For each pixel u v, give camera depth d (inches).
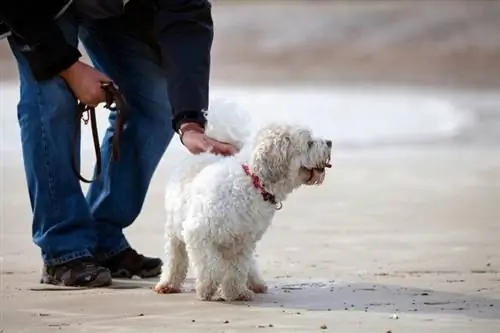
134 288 426.0
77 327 350.6
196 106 413.1
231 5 2218.3
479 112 1211.9
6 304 390.0
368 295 400.8
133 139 452.1
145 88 449.7
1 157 885.8
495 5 2074.3
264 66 1818.4
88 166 814.5
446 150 949.8
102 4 416.5
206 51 417.7
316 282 430.6
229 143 410.6
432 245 521.7
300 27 2043.6
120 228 458.9
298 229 572.1
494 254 495.5
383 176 792.9
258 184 385.7
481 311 369.4
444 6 2092.8
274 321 355.3
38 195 430.6
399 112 1213.7
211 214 382.6
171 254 411.2
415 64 1803.6
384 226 581.3
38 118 426.3
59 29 351.3
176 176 405.7
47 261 432.5
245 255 393.7
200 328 346.0
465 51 1859.0
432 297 395.9
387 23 2033.7
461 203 666.2
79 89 348.8
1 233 570.6
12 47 423.8
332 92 1493.6
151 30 439.8
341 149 952.9
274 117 1154.0
